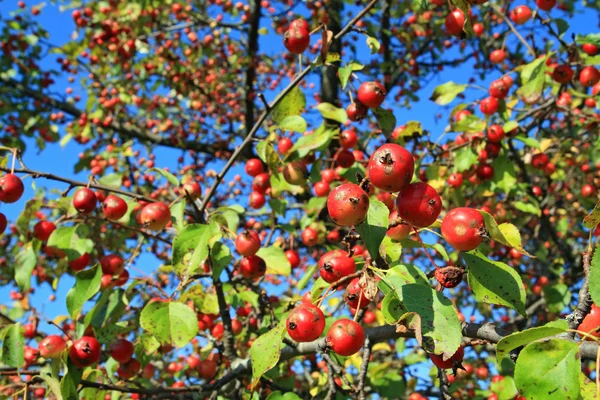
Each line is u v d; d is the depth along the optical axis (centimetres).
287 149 54
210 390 47
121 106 122
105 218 49
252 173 58
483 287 33
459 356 32
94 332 47
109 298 49
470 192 85
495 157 64
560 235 86
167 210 47
